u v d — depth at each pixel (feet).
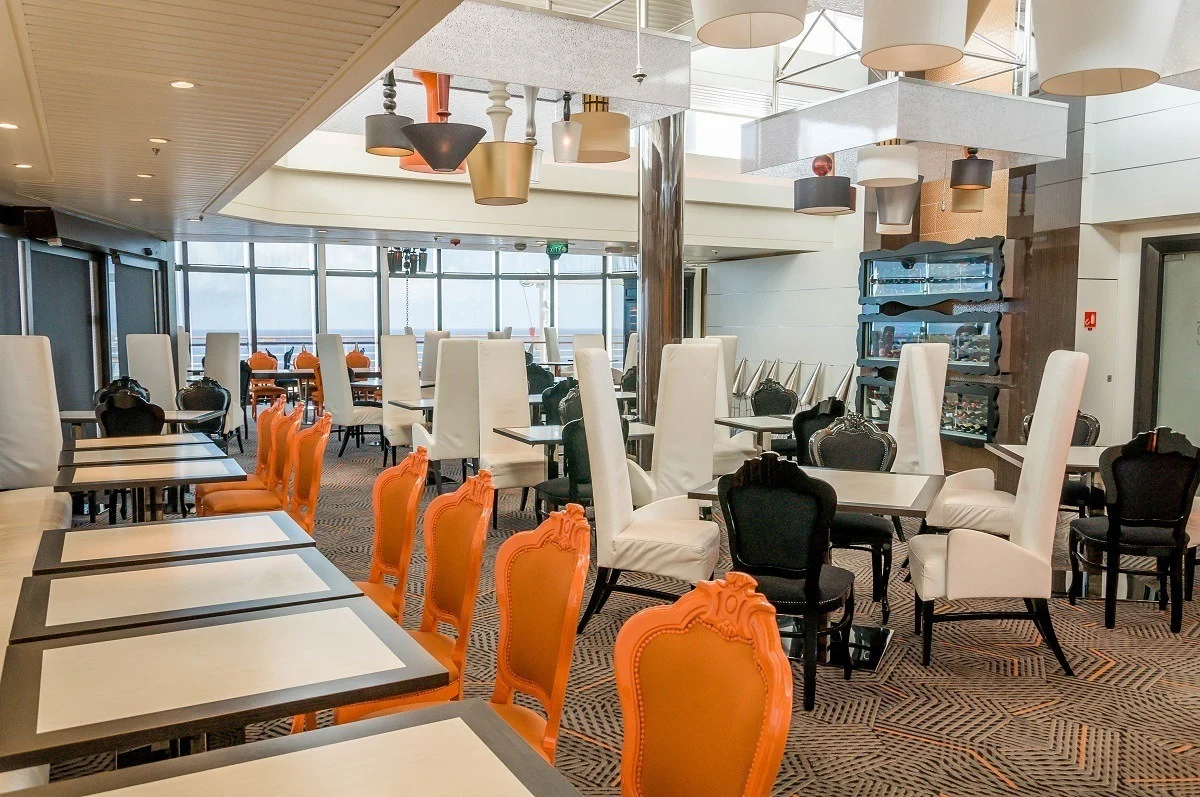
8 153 19.61
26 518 17.43
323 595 8.82
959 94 20.40
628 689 6.19
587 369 15.26
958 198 26.16
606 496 15.55
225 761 5.41
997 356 31.37
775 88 25.23
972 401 33.01
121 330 36.99
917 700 13.19
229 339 35.45
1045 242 30.12
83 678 6.66
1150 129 27.73
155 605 8.48
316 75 13.60
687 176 42.88
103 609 8.35
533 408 36.09
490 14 15.57
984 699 13.23
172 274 43.55
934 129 20.15
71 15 10.80
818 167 23.62
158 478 15.62
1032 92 27.45
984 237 32.48
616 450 15.88
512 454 24.88
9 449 21.12
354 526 24.09
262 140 18.44
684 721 5.95
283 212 34.47
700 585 6.09
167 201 27.53
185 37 11.75
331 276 60.70
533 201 39.22
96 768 11.20
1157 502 16.14
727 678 5.80
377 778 5.21
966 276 33.27
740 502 12.57
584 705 12.93
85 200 27.20
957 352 33.42
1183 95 26.84
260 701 6.23
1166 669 14.48
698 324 60.80
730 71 38.11
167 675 6.73
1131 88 12.46
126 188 24.80
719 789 5.69
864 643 15.55
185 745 7.70
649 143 24.20
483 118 24.66
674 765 5.96
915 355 20.86
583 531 7.88
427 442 27.63
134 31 11.47
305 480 16.39
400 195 36.52
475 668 14.28
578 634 15.99
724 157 44.34
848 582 13.30
